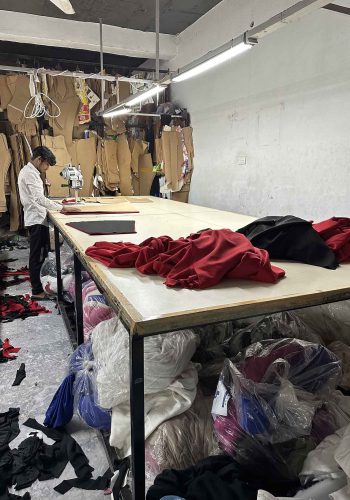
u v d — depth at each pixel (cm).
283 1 377
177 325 108
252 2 420
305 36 353
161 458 138
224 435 136
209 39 506
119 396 151
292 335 180
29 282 427
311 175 365
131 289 131
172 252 155
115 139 613
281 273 144
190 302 118
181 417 149
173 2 473
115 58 668
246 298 121
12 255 541
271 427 131
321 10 331
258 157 436
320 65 341
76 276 241
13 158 569
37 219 362
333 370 150
